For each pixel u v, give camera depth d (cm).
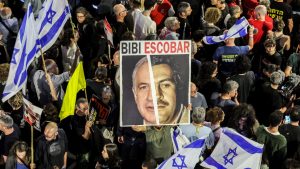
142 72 2777
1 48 3712
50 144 2986
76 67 3177
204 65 3312
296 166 2808
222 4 3981
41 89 3281
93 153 3133
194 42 3531
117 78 3284
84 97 3259
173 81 2798
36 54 3122
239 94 3356
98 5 4091
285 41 3741
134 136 3008
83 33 3731
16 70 2872
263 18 3719
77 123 3106
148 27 3681
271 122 2942
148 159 2833
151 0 3669
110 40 3547
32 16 2869
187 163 2761
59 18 3216
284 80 3422
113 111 3203
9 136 3006
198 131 2914
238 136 2750
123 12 3712
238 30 3512
